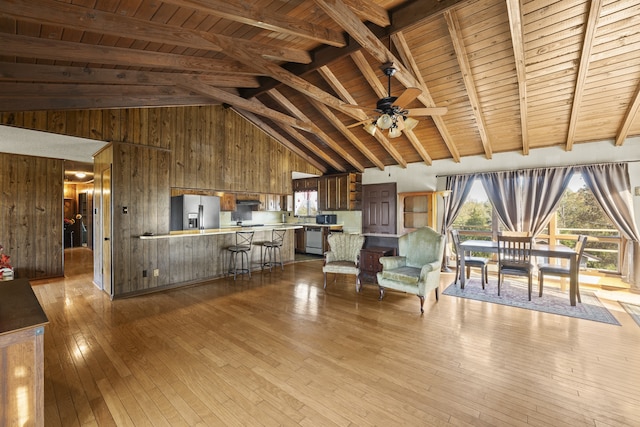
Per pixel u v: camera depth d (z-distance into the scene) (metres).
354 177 7.55
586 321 3.36
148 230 4.64
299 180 8.85
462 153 5.91
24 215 5.22
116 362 2.51
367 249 5.01
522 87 3.87
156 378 2.27
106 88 3.67
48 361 2.52
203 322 3.39
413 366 2.44
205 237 5.41
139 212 4.54
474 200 6.06
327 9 2.65
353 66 4.34
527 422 1.79
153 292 4.61
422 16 3.05
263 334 3.06
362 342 2.88
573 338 2.93
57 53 2.60
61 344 2.84
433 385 2.18
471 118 4.80
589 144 4.76
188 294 4.51
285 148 7.09
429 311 3.72
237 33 3.27
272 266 6.51
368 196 7.42
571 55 3.41
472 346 2.78
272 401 2.01
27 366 1.45
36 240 5.35
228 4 2.42
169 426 1.77
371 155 6.62
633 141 4.45
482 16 3.18
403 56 3.80
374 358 2.57
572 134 4.54
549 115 4.39
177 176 5.04
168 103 4.52
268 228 6.36
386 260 4.12
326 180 8.02
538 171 5.14
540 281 4.24
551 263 5.31
